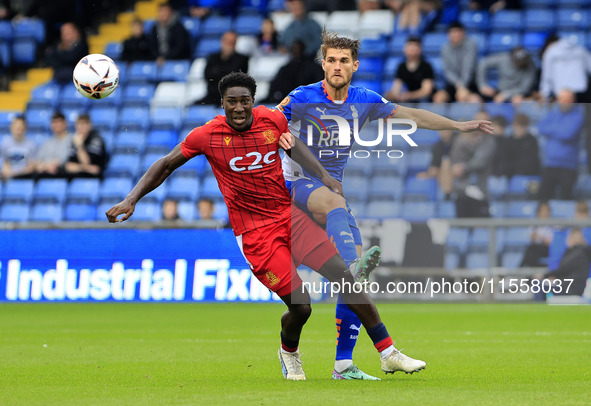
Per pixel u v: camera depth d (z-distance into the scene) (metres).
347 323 12.72
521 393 10.89
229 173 12.09
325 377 13.22
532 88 36.62
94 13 48.47
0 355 16.56
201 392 11.14
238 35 43.84
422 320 25.39
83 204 36.69
